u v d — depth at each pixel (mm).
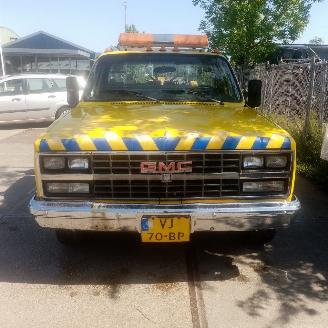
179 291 3223
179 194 3076
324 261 3703
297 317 2885
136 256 3811
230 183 3080
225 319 2859
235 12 12523
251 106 4578
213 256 3814
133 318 2877
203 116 3625
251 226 3117
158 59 4621
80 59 25391
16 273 3492
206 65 4637
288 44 13453
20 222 4609
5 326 2787
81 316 2898
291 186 3139
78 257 3781
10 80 12023
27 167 7230
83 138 3004
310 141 7234
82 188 3072
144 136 3004
